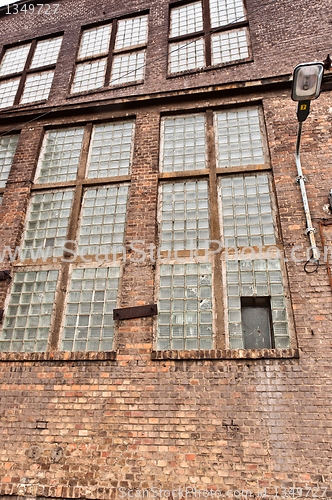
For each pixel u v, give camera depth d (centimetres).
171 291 532
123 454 432
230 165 615
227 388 445
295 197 546
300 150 582
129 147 679
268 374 444
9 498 432
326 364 437
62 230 622
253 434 417
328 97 621
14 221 634
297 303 477
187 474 410
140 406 454
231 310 505
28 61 905
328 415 413
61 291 565
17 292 582
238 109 668
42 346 532
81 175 665
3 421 475
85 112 729
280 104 635
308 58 666
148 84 734
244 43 745
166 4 845
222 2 812
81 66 836
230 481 399
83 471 430
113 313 518
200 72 717
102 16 891
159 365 473
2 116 761
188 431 431
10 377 504
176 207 598
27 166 689
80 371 490
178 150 652
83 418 460
